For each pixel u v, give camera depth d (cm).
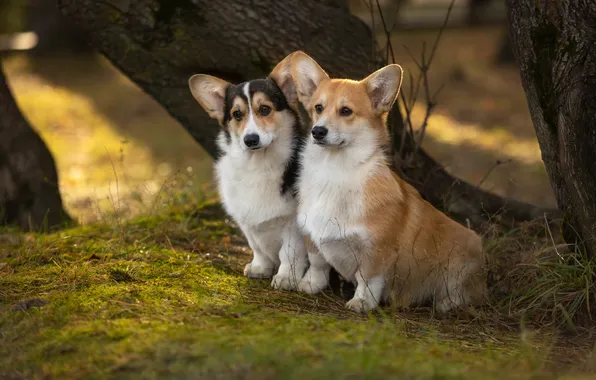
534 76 809
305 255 839
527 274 835
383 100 774
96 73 3091
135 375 539
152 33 977
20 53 3200
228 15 954
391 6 3219
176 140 2220
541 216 1005
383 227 760
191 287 773
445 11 4109
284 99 840
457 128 2255
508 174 1806
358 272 784
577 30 757
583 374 588
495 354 636
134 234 991
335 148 765
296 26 966
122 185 1717
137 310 676
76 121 2408
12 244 964
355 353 564
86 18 982
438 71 2877
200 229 1041
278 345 578
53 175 1219
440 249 813
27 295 733
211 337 599
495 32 3634
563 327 750
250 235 852
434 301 823
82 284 757
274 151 820
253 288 805
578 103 733
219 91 859
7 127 1178
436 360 574
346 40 988
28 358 586
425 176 1046
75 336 612
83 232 1012
